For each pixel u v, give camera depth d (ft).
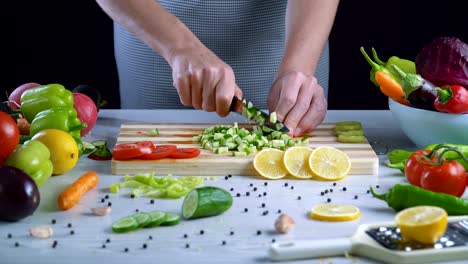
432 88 6.00
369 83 11.60
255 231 4.75
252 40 8.21
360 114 7.59
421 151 5.50
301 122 6.58
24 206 4.80
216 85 6.51
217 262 4.35
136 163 5.77
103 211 4.97
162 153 5.82
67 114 6.11
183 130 6.74
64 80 11.68
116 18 7.16
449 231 4.50
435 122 5.99
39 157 5.36
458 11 11.23
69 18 11.39
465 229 4.53
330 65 11.60
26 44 11.50
